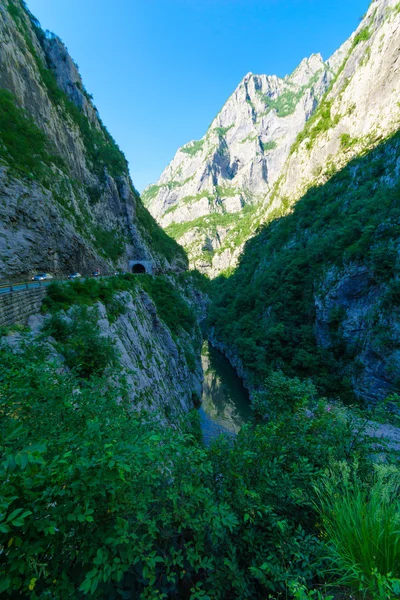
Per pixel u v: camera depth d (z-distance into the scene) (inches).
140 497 102.5
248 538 122.0
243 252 4463.6
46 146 1595.7
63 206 1373.0
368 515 107.0
